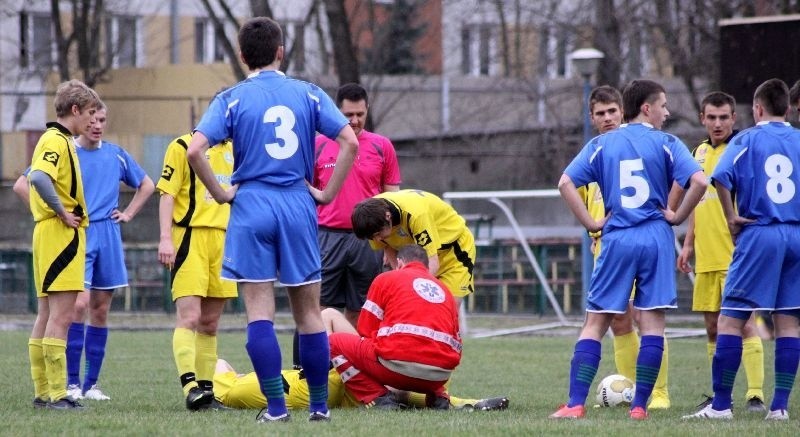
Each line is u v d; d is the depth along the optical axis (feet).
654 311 73.77
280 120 64.13
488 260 221.05
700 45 276.82
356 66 273.95
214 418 68.95
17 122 323.78
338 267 93.20
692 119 303.48
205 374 83.20
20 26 352.69
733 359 75.46
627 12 288.71
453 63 402.52
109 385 99.81
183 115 319.27
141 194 94.22
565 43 315.37
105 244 90.27
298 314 65.98
